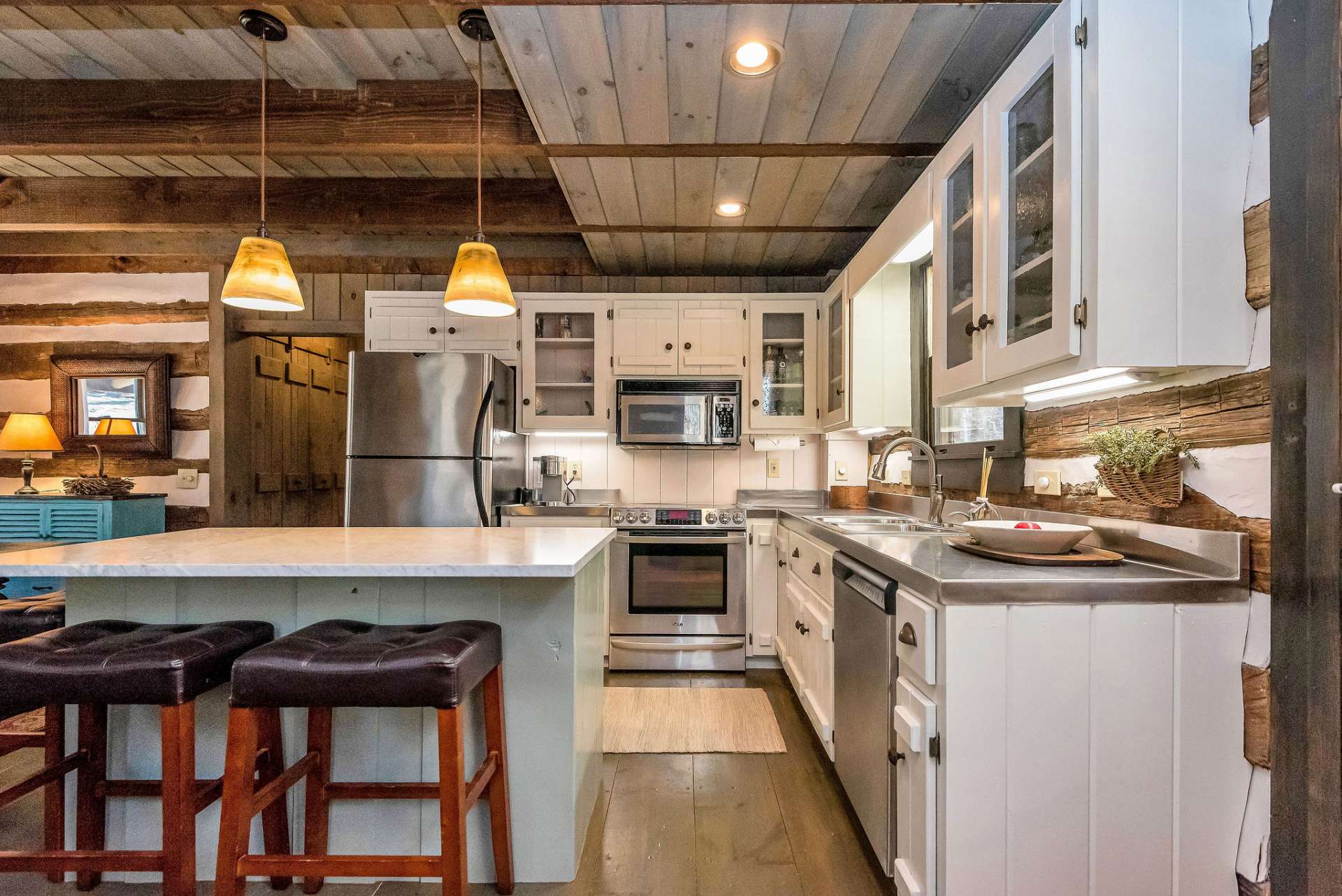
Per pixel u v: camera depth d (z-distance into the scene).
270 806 1.48
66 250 3.69
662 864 1.63
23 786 1.37
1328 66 1.03
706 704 2.73
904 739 1.34
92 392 3.75
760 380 3.55
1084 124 1.27
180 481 3.79
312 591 1.57
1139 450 1.40
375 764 1.57
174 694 1.23
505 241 3.82
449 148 2.24
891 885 1.55
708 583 3.24
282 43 1.98
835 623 1.93
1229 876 1.23
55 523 3.33
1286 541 1.11
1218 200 1.25
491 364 3.13
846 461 3.73
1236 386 1.27
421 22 1.93
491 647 1.43
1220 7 1.25
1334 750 1.03
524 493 3.63
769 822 1.82
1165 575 1.29
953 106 1.98
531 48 1.70
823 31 1.64
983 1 1.51
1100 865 1.23
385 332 3.52
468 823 1.57
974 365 1.67
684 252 3.43
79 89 2.24
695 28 1.62
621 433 3.48
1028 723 1.23
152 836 1.56
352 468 3.08
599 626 1.96
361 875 1.21
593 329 3.58
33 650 1.26
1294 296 1.09
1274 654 1.13
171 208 3.04
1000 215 1.52
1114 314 1.24
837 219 2.93
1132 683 1.23
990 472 2.18
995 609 1.23
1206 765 1.23
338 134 2.23
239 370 3.84
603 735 2.32
